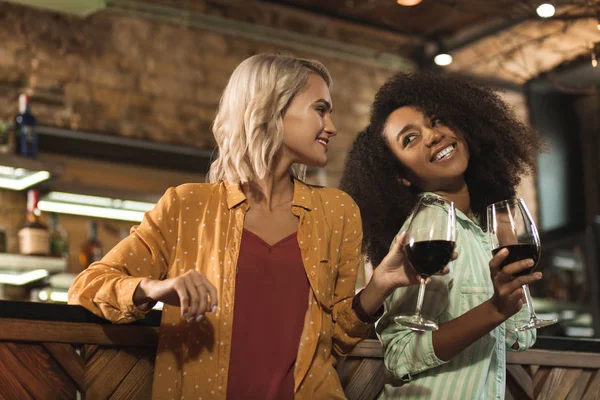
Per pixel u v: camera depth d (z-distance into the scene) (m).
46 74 4.67
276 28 5.48
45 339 1.55
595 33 5.02
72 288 1.57
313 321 1.55
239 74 1.69
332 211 1.68
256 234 1.60
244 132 1.64
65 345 1.57
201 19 5.21
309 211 1.64
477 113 2.09
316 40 5.62
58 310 1.56
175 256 1.59
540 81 5.98
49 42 4.71
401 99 2.07
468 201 2.08
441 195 2.05
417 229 1.53
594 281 5.26
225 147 1.67
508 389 2.13
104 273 1.54
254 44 5.45
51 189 4.34
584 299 5.59
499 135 2.14
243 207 1.61
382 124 2.09
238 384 1.49
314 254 1.59
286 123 1.66
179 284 1.39
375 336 1.93
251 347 1.51
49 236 4.17
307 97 1.67
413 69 5.96
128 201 4.57
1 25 4.60
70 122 4.68
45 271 4.12
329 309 1.59
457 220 1.85
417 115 2.03
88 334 1.59
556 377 2.22
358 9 5.54
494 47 5.66
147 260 1.57
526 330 1.76
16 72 4.58
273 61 1.68
